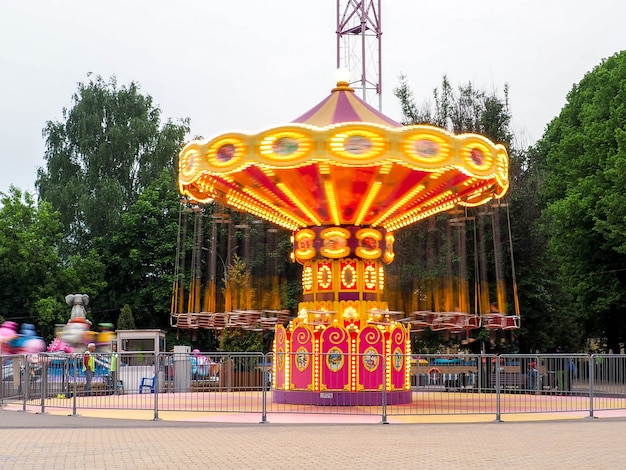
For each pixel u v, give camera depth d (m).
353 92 23.59
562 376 21.56
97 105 61.22
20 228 56.06
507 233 37.91
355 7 39.12
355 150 19.80
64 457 12.57
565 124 52.91
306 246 23.67
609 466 11.65
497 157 21.81
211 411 20.33
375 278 23.50
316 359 22.41
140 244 57.81
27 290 55.59
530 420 19.14
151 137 61.69
